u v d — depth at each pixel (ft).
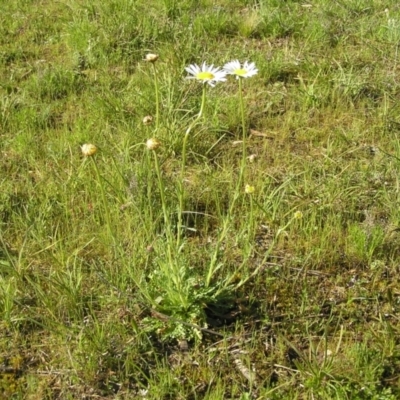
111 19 7.02
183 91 5.78
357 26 6.93
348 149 5.19
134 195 4.57
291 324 3.84
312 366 3.57
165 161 5.11
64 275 4.08
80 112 5.70
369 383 3.47
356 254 4.25
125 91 5.93
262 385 3.51
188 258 4.16
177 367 3.63
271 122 5.57
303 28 7.02
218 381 3.50
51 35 7.09
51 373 3.64
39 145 5.29
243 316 3.89
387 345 3.66
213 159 5.14
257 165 5.06
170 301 3.83
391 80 5.98
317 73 6.07
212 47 6.67
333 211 4.54
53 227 4.45
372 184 4.79
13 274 4.03
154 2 7.61
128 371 3.61
